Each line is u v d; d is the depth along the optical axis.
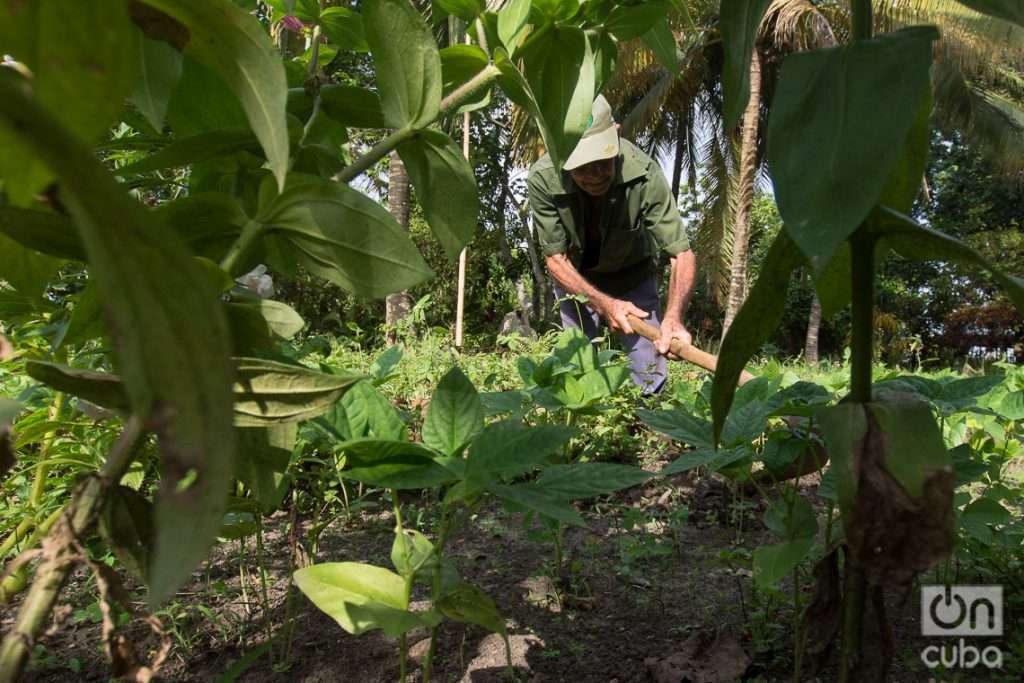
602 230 3.73
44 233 0.55
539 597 1.74
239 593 1.74
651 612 1.68
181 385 0.29
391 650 1.49
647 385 3.60
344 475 0.94
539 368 2.28
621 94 12.91
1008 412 1.86
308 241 0.70
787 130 0.58
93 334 0.69
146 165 0.74
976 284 17.44
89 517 0.46
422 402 3.20
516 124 10.86
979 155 16.45
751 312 0.79
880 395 0.74
